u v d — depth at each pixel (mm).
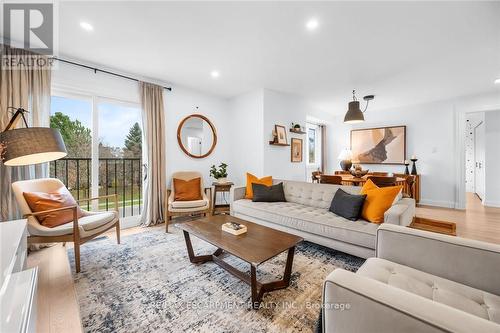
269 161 4090
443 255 1138
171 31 2178
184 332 1274
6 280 1027
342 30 2156
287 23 2051
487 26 2059
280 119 4266
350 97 4520
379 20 1994
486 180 4906
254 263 1385
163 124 3520
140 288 1700
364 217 2195
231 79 3516
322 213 2494
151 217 3344
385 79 3469
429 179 4832
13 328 814
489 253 1031
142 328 1303
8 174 2221
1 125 2193
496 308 875
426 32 2174
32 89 2398
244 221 2244
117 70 3125
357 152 5828
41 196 2029
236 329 1298
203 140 4211
